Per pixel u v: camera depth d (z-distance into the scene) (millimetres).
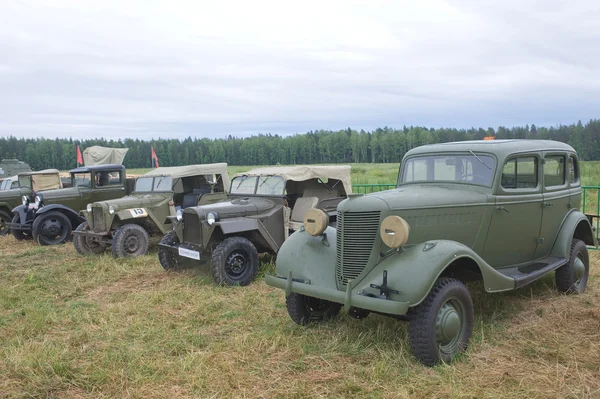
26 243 11219
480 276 4316
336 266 4398
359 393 3490
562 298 5461
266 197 7477
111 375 3787
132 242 8672
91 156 13516
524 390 3438
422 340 3785
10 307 5875
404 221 3910
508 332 4531
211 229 6660
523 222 5074
